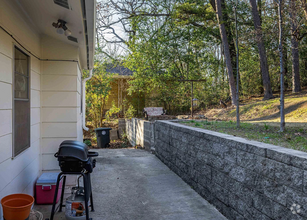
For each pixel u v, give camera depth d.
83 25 3.50
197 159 4.43
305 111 8.62
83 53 5.21
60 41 4.38
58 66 4.38
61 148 3.14
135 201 4.08
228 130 5.16
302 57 14.70
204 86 16.73
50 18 3.46
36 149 4.08
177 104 17.27
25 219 2.51
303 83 15.04
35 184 3.96
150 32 16.61
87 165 3.20
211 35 17.11
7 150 2.83
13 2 2.98
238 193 3.13
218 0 13.69
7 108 2.83
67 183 4.30
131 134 12.19
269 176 2.57
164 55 15.91
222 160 3.54
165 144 6.54
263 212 2.65
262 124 6.21
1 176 2.65
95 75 14.19
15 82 3.15
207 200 4.05
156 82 16.23
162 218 3.47
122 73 17.97
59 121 4.37
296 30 6.61
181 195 4.32
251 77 15.79
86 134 13.95
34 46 3.94
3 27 2.69
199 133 4.33
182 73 16.67
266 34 7.42
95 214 3.60
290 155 2.29
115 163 6.68
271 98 13.18
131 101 18.38
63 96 4.38
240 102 14.38
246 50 15.66
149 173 5.70
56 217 3.46
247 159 2.95
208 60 16.78
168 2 16.78
